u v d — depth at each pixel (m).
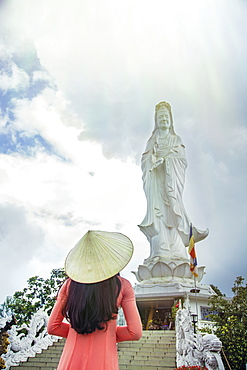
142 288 28.14
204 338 10.30
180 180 32.59
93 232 3.92
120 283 3.71
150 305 29.55
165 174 32.84
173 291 26.94
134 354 16.62
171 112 36.06
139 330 3.55
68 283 3.81
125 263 3.71
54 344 18.58
